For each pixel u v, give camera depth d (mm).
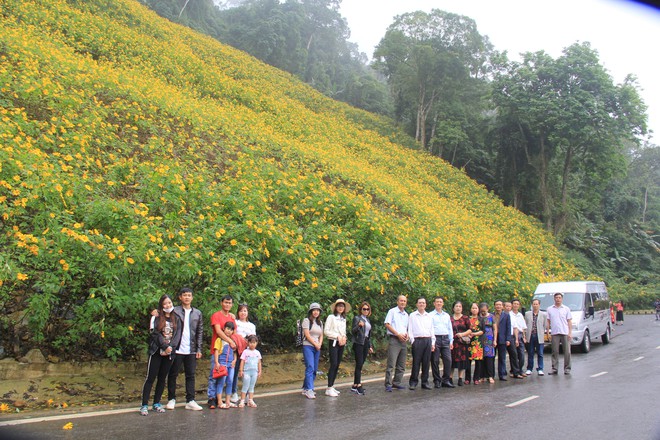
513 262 16828
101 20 22844
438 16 39500
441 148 38094
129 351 7254
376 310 10031
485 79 41062
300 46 60875
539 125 30984
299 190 11711
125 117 13047
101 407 6023
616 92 29688
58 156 8742
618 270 41125
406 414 6305
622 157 31359
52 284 5793
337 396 7438
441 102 39875
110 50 20531
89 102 12180
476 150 38469
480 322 9109
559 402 7180
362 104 55469
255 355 6590
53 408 5836
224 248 7668
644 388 8242
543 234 29844
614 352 13742
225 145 14508
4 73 10945
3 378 6012
